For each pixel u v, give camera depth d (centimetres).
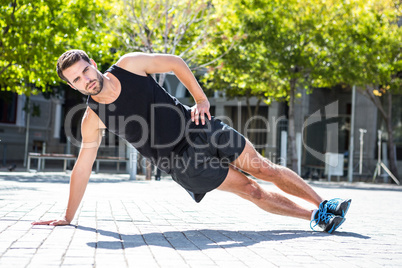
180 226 566
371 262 387
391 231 590
